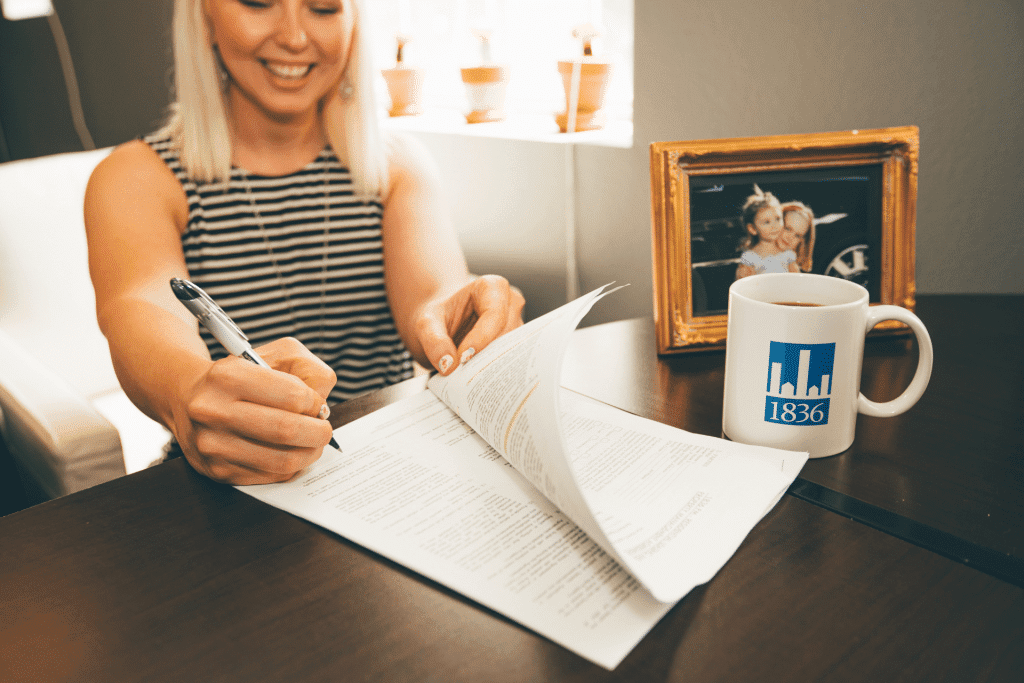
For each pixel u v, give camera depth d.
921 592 0.34
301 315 1.03
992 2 0.79
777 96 0.94
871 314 0.46
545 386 0.41
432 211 1.02
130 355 0.57
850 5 0.87
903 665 0.29
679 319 0.64
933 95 0.85
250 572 0.37
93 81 1.79
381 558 0.38
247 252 0.97
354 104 0.97
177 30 0.88
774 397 0.46
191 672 0.30
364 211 1.02
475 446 0.49
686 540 0.37
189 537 0.40
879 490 0.43
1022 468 0.45
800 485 0.43
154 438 1.10
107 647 0.32
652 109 1.06
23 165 1.24
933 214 0.89
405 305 0.91
